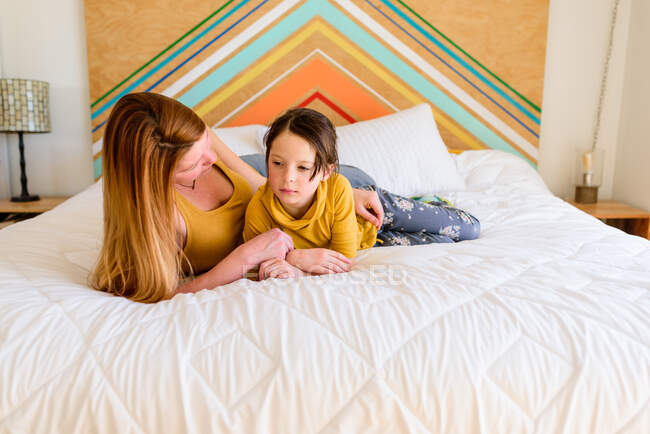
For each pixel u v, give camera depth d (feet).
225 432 1.93
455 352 2.13
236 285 2.80
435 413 1.99
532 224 4.72
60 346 2.14
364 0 8.32
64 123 8.46
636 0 8.46
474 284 2.69
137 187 2.70
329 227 3.51
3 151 8.43
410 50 8.51
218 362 2.10
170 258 2.89
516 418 2.00
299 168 3.04
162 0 8.02
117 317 2.38
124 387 2.01
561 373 2.08
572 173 9.15
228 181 3.74
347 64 8.51
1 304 2.34
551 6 8.63
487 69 8.60
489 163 7.77
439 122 8.76
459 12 8.41
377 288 2.64
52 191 8.66
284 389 2.01
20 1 8.05
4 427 1.93
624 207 8.14
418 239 4.39
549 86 8.89
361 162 6.84
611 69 8.85
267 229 3.51
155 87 8.25
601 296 2.53
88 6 7.93
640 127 8.36
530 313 2.35
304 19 8.33
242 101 8.46
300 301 2.45
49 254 3.40
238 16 8.20
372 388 2.02
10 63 8.20
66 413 1.97
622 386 2.05
